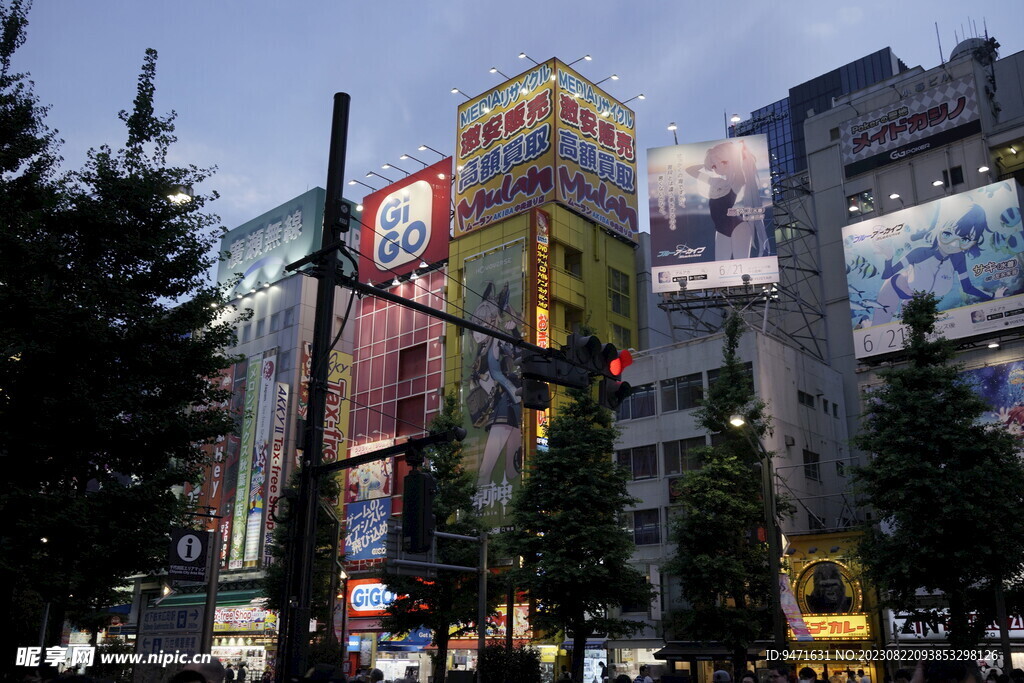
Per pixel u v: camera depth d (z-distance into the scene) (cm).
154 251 1875
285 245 7356
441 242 5853
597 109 5831
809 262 5397
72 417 1669
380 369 6012
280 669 1009
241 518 6153
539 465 3122
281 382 6334
